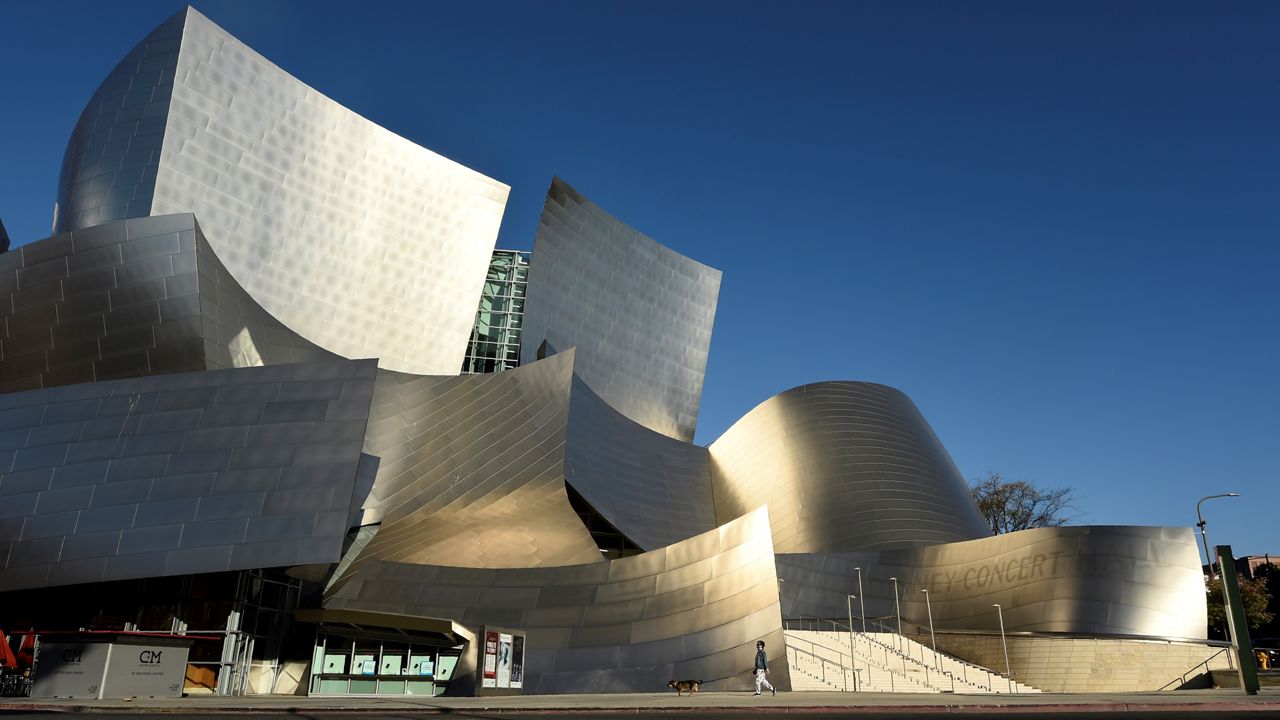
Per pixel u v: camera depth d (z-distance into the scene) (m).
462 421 27.83
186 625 21.72
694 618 23.30
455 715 13.84
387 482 25.64
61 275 24.58
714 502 45.09
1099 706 13.84
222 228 33.97
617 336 50.88
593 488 36.59
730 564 23.88
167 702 16.36
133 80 34.47
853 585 34.66
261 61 36.34
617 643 22.98
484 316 48.12
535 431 29.78
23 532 19.98
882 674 29.00
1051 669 30.11
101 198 32.84
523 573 24.55
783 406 45.59
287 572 24.09
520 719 13.39
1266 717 11.93
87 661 17.61
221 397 21.89
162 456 20.98
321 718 13.38
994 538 33.22
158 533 20.03
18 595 21.08
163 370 24.55
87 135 34.72
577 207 50.03
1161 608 29.89
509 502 29.42
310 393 21.97
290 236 35.88
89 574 19.58
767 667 22.34
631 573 24.27
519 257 50.19
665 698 18.55
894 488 41.06
